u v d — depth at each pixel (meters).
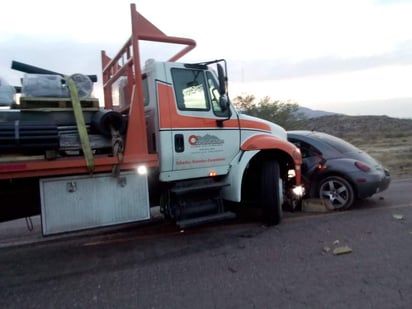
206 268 4.49
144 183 5.11
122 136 5.00
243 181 6.63
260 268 4.40
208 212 5.72
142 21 5.09
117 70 6.48
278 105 24.95
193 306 3.53
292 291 3.75
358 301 3.49
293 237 5.57
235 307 3.47
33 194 4.97
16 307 3.67
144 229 6.58
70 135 4.68
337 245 5.11
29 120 4.50
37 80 4.60
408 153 18.17
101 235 6.29
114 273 4.47
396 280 3.92
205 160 5.71
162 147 5.30
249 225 6.44
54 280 4.34
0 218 4.95
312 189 7.39
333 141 7.66
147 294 3.85
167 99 5.38
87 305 3.67
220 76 5.63
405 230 5.70
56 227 4.61
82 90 4.88
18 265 4.91
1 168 4.23
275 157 6.59
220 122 5.84
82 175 4.75
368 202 7.85
